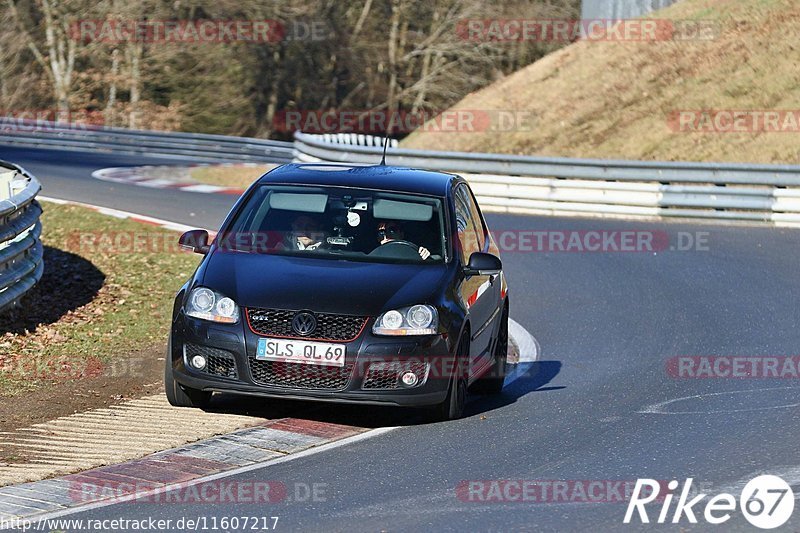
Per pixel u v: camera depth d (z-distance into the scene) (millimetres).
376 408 28219
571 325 40906
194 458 23344
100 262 49938
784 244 59344
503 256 56625
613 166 72000
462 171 76125
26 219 39344
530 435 25719
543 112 106250
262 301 25500
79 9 164500
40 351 34000
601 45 114250
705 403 29234
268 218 28766
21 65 173000
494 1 177250
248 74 178500
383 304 25672
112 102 168375
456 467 22938
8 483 21516
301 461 23281
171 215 66750
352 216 28734
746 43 102812
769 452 24312
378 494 20969
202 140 114062
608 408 28641
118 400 28703
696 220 68312
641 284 49062
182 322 26016
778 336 38531
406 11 180500
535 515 19781
